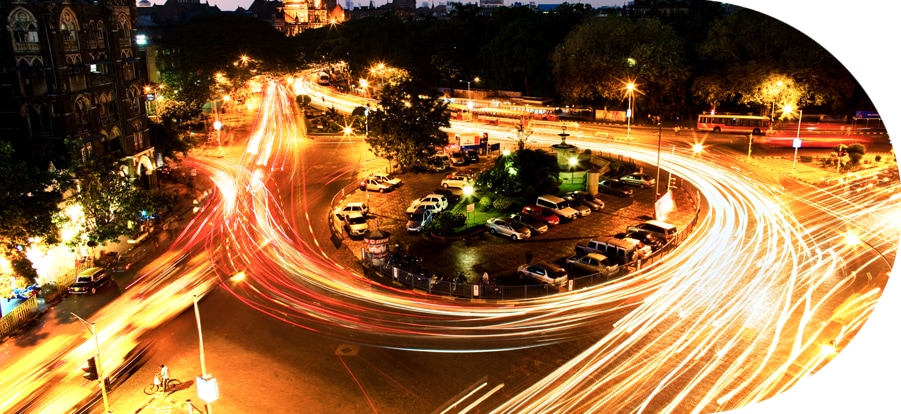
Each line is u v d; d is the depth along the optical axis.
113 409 28.86
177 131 79.62
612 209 58.22
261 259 47.19
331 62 159.25
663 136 91.00
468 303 39.31
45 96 50.72
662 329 34.44
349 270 45.09
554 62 110.62
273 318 37.28
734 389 28.39
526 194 60.44
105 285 42.72
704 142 86.69
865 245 46.47
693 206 58.16
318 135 99.56
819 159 75.56
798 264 43.06
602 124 102.31
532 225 52.09
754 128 89.56
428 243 50.03
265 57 121.19
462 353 32.84
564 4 132.88
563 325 35.56
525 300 39.44
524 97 125.12
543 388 29.25
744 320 35.03
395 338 34.66
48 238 39.22
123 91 59.31
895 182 64.56
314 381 30.58
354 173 74.25
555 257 46.47
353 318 37.25
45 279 43.09
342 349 33.50
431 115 73.31
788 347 31.91
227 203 62.53
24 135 51.84
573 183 67.44
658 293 39.25
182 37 112.75
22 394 30.17
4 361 33.28
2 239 35.62
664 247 47.00
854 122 90.88
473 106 123.06
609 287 40.81
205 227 55.12
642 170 71.38
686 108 106.62
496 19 143.88
